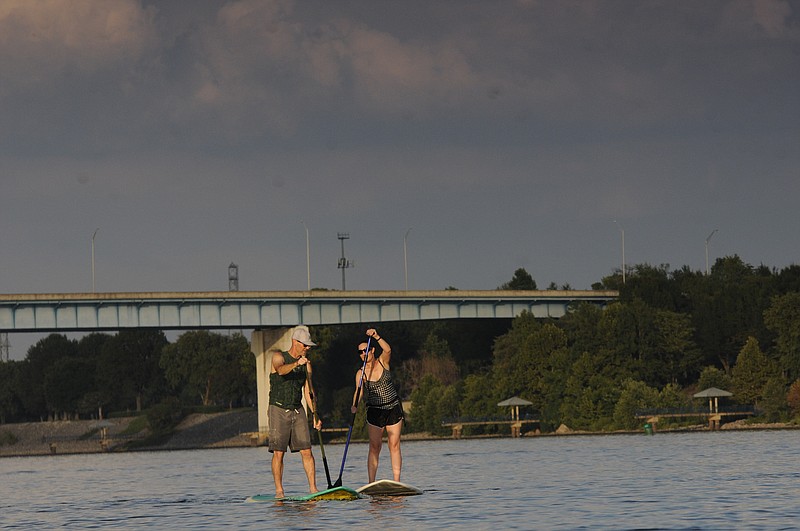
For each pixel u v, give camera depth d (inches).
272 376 1720.0
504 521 1322.6
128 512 1664.6
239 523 1389.0
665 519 1299.2
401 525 1304.1
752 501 1491.1
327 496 1654.8
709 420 7775.6
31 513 1749.5
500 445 5880.9
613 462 2876.5
